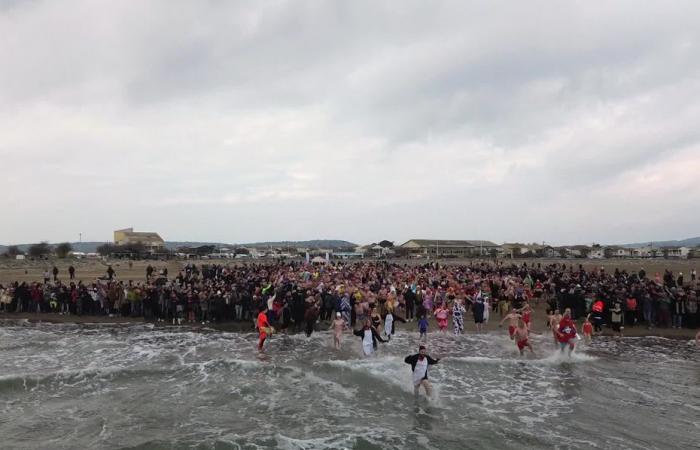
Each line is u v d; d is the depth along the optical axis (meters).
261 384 15.39
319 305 25.89
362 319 23.86
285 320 24.14
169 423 12.23
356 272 41.62
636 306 25.05
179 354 19.47
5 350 20.34
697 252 141.12
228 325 25.78
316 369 16.86
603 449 10.48
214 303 26.66
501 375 16.23
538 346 20.77
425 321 21.97
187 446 10.77
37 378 15.58
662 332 23.33
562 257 145.50
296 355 19.16
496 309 30.02
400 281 33.66
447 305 27.11
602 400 13.71
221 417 12.66
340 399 14.02
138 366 17.47
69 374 16.05
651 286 25.69
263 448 10.70
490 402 13.64
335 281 32.81
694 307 23.77
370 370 16.59
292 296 24.92
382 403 13.65
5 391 14.71
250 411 13.10
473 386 15.12
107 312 29.03
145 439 11.19
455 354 19.20
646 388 14.78
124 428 11.89
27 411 13.09
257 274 38.94
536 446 10.66
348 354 19.31
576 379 15.74
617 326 23.39
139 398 14.12
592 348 20.16
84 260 95.62
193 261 103.81
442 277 36.03
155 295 27.50
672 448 10.52
